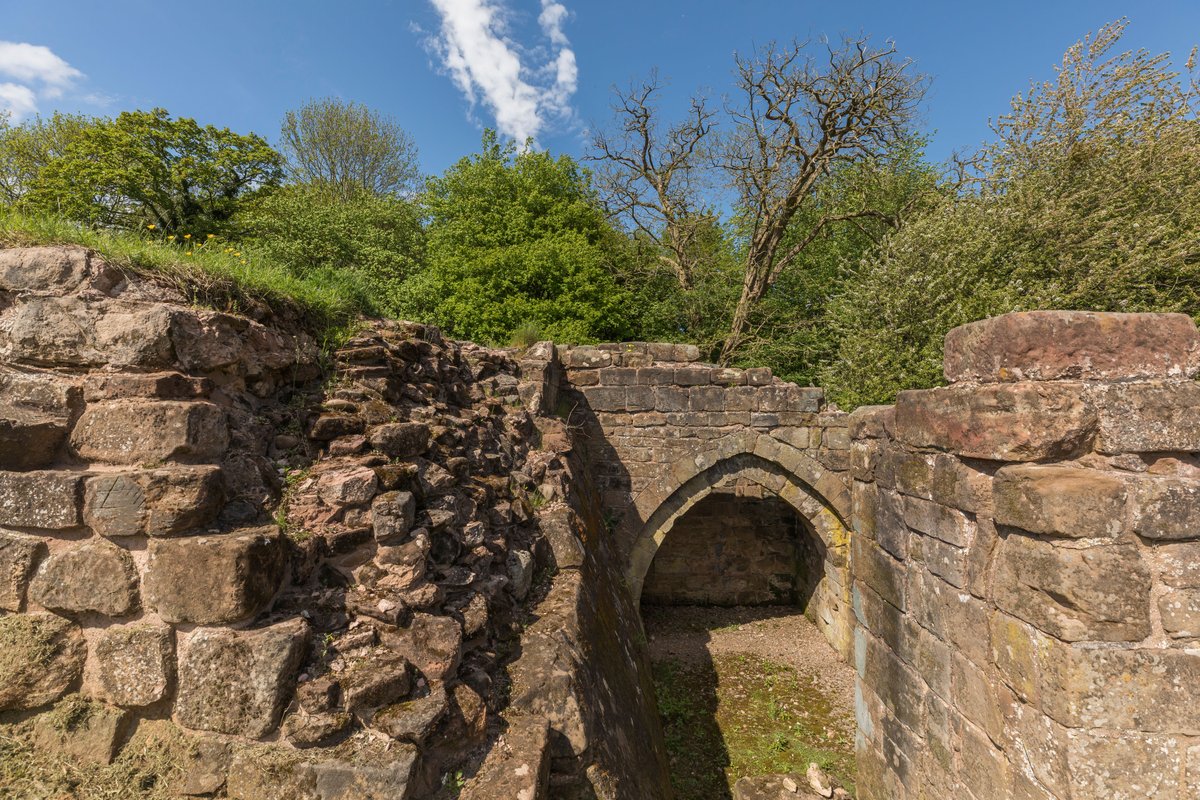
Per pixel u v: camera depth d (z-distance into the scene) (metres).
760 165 15.05
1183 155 9.33
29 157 17.30
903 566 3.59
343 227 16.56
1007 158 11.16
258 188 19.42
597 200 18.17
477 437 4.41
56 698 2.08
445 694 2.21
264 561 2.12
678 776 5.34
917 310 10.77
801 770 5.43
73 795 1.93
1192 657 2.08
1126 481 2.15
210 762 1.97
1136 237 9.20
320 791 1.90
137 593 2.09
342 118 21.50
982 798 2.70
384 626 2.32
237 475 2.39
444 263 14.59
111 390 2.23
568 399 7.49
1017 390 2.43
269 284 3.23
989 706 2.65
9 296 2.36
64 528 2.12
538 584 3.80
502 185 16.09
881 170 14.55
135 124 16.45
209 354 2.46
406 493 2.69
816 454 7.45
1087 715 2.10
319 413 3.08
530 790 2.11
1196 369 2.37
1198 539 2.12
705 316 16.47
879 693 3.97
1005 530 2.54
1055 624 2.19
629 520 7.41
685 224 17.11
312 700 1.99
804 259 16.80
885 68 12.68
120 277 2.49
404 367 3.99
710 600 10.48
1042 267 9.89
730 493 8.09
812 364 14.43
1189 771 2.05
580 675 2.96
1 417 2.14
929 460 3.23
